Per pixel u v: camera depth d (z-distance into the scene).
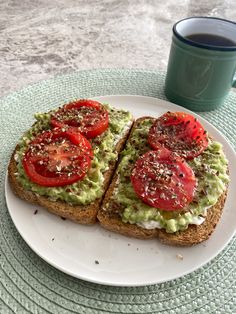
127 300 0.22
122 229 0.24
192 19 0.35
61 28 0.50
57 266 0.22
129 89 0.38
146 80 0.39
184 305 0.22
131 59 0.45
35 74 0.41
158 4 0.57
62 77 0.39
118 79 0.39
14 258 0.24
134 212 0.24
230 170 0.29
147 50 0.47
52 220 0.25
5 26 0.49
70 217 0.25
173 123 0.30
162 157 0.26
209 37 0.35
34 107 0.35
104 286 0.23
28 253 0.24
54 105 0.35
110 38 0.49
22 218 0.25
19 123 0.33
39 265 0.23
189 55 0.33
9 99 0.35
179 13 0.56
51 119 0.29
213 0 0.59
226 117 0.36
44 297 0.22
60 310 0.21
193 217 0.24
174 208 0.24
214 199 0.25
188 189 0.24
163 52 0.47
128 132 0.31
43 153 0.26
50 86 0.37
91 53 0.46
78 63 0.44
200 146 0.28
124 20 0.53
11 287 0.22
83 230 0.25
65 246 0.24
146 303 0.22
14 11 0.53
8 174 0.27
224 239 0.25
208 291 0.23
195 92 0.35
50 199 0.25
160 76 0.40
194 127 0.29
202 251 0.24
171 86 0.36
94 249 0.24
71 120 0.29
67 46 0.47
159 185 0.24
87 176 0.26
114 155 0.28
